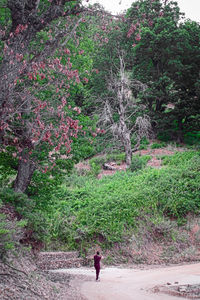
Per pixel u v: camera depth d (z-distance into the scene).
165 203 27.14
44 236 15.98
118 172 36.78
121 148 44.69
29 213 15.67
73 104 19.72
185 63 46.53
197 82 42.47
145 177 31.64
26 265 13.15
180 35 43.19
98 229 24.41
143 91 44.88
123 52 49.06
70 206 28.55
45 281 12.59
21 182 18.38
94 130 20.23
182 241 24.20
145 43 45.50
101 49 49.66
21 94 11.62
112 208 26.58
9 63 10.81
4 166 19.73
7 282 10.03
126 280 15.88
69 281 14.70
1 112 10.48
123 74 41.62
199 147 40.44
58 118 12.98
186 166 32.81
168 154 39.84
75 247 23.84
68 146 10.95
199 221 25.97
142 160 37.34
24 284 10.55
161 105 47.66
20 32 11.76
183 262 21.81
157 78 46.81
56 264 19.77
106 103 40.66
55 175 20.36
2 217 11.25
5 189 16.39
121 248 23.25
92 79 49.03
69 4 18.02
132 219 25.27
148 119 43.28
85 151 19.98
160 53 46.03
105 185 32.69
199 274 16.61
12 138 11.70
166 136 46.12
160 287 13.52
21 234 12.87
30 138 11.72
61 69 11.87
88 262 22.03
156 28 45.03
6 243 10.74
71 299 11.04
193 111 42.84
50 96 16.23
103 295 12.26
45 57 11.91
